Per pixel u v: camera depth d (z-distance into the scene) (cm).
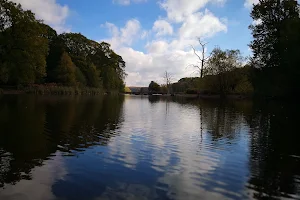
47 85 5241
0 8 4006
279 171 693
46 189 539
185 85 9906
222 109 2652
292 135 1202
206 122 1633
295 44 2923
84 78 6950
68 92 5591
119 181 595
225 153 873
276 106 3025
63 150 847
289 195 545
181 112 2322
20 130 1150
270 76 3812
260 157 828
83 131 1184
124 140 1031
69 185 562
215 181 615
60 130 1188
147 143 994
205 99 5084
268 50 3925
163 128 1369
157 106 3156
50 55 6669
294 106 2989
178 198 516
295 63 2903
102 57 9312
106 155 803
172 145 974
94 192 530
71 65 6097
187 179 622
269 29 3988
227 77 5516
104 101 3794
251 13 4200
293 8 3741
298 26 2972
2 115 1608
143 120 1686
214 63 5575
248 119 1789
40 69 4712
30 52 4400
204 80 5872
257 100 4353
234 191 559
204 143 1020
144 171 668
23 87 4625
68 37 8244
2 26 4122
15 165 683
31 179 590
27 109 1978
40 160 732
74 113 1889
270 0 3894
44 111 1905
